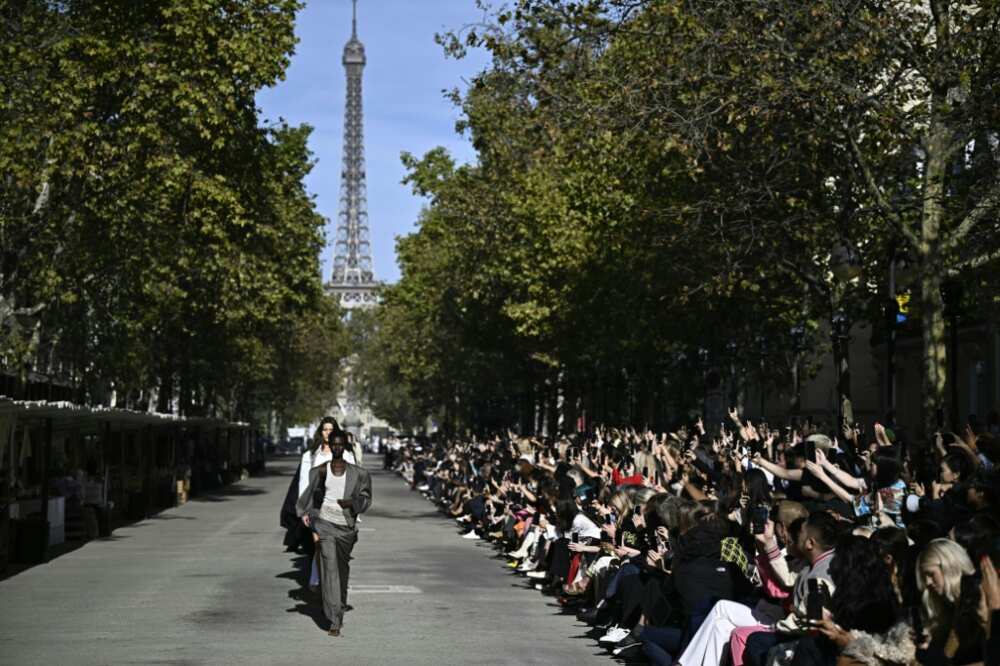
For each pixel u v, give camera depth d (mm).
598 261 54750
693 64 27781
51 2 46594
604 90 28875
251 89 48531
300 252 72375
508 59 28922
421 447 96125
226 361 81125
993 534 11672
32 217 44438
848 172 32344
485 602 24469
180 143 48781
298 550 28344
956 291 31312
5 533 30156
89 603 23828
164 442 63844
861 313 42125
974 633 10922
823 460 17234
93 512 40438
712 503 16766
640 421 57250
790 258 36219
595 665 17281
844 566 11930
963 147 30828
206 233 51500
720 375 47656
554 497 27234
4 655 17719
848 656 11734
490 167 66688
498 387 91750
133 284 49438
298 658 17625
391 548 37281
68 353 52312
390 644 19094
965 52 28672
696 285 41438
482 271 70250
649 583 17828
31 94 43938
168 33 46656
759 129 30188
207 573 29312
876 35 27562
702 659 15320
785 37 27750
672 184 40469
